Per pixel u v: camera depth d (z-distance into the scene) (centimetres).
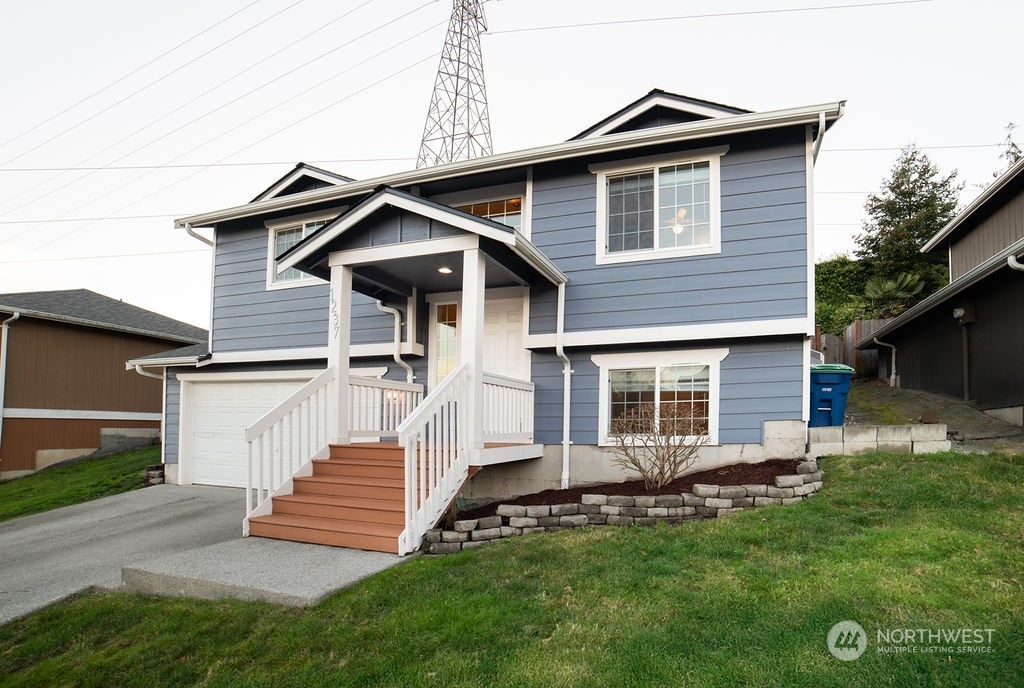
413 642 360
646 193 831
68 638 424
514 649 343
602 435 816
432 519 584
